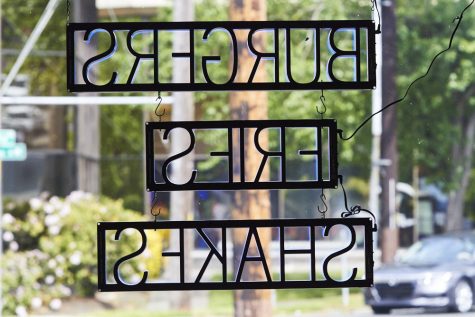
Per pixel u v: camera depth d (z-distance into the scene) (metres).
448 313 30.69
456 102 47.62
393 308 30.89
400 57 45.00
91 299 30.41
